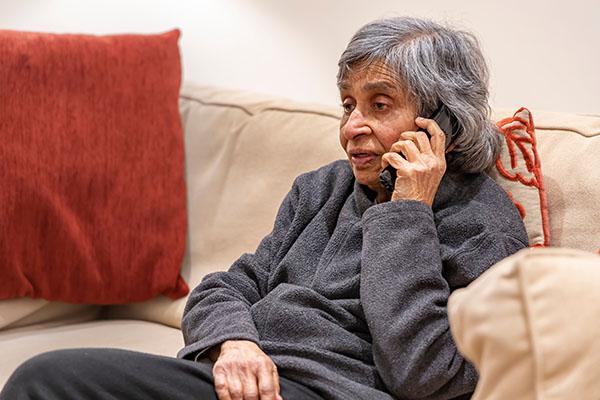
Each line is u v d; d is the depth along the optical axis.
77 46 2.59
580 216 1.96
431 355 1.73
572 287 1.09
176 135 2.65
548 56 2.50
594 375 1.08
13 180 2.46
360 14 2.78
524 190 2.00
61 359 1.68
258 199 2.51
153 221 2.58
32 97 2.51
